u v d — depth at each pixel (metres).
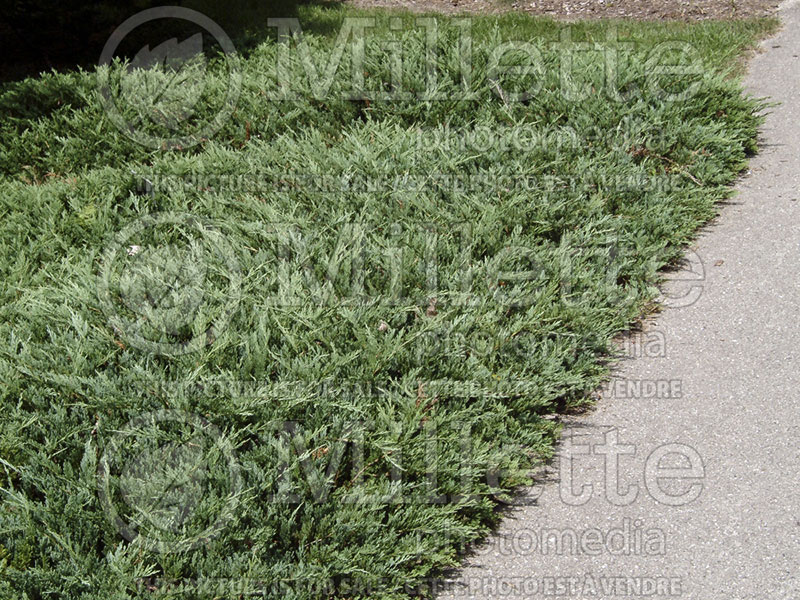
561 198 5.01
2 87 6.94
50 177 5.82
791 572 3.00
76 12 8.07
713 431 3.71
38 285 4.35
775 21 8.68
